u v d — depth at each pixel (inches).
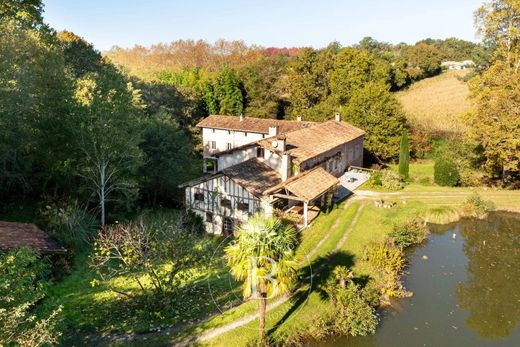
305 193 1201.4
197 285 909.2
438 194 1656.0
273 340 737.0
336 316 811.4
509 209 1530.5
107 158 1202.6
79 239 1048.2
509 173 1750.7
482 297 946.7
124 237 859.4
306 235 1169.4
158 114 1722.4
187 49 4493.1
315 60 2856.8
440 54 3976.4
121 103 1160.2
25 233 917.2
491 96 1604.3
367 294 877.2
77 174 1176.2
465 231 1363.2
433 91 3425.2
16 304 489.1
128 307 815.7
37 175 1239.5
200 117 2829.7
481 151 1798.7
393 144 2118.6
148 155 1445.6
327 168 1699.1
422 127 2351.1
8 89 969.5
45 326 485.7
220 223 1286.9
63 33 2544.3
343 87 2625.5
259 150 1467.8
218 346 705.6
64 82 1162.0
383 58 3850.9
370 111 2118.6
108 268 895.1
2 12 1376.7
